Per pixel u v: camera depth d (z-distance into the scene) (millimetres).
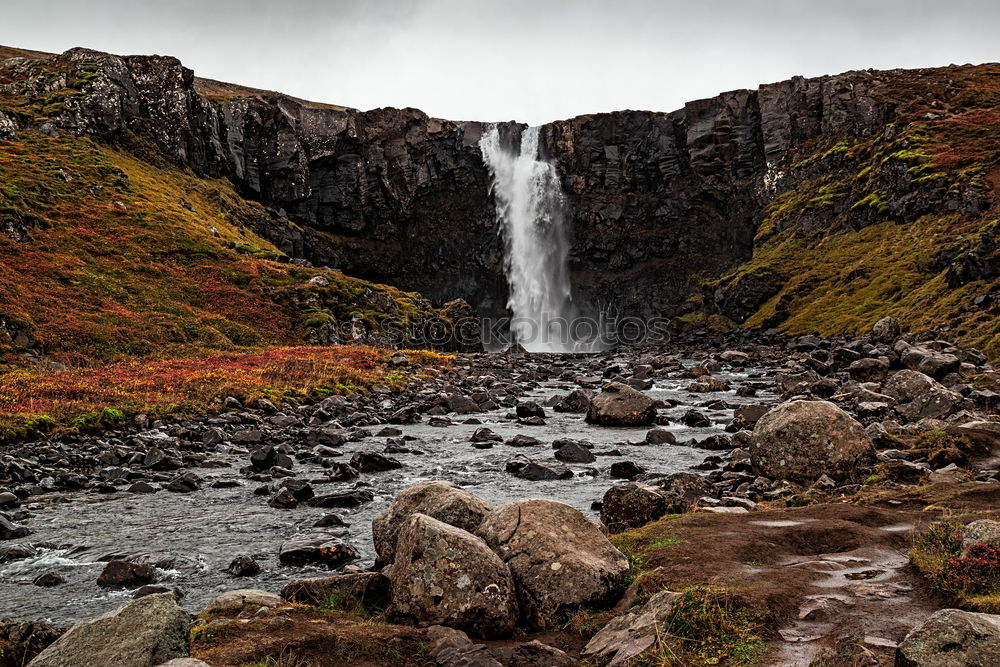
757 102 122188
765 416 17969
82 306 53656
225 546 14664
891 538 10555
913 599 7801
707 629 6965
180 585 12375
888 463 16312
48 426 27125
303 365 47469
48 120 85812
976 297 56438
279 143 114375
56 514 17250
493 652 7230
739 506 14375
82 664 5797
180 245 71562
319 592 9164
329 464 23234
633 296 126125
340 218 119938
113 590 12273
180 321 57875
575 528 9406
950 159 87062
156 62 101688
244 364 47000
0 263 54562
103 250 64750
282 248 103188
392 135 124938
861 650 5871
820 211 102938
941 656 5371
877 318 68250
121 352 49438
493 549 9133
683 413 34781
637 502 13539
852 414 27891
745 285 96312
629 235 128875
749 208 120500
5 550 14086
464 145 128000
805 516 12133
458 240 127812
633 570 9352
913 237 82562
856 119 111062
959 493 13195
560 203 131125
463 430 31141
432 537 8484
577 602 8422
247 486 20250
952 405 25812
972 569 7820
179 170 98188
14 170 71625
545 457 24125
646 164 129125
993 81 113188
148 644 5883
